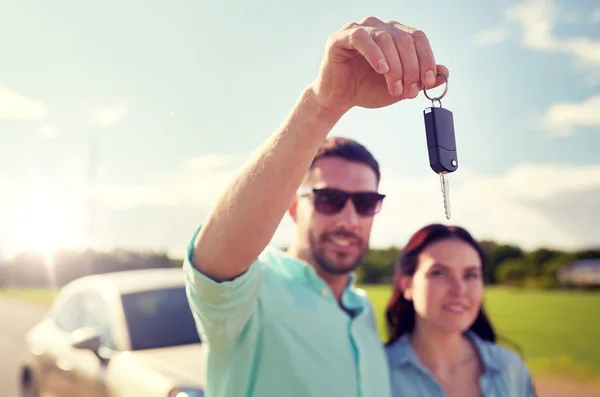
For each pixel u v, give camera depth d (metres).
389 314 2.30
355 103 1.08
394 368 2.14
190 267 1.31
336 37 1.00
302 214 2.04
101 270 24.00
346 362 1.76
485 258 2.23
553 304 22.16
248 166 1.18
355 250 2.00
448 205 1.11
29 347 5.05
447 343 2.18
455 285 2.14
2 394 8.10
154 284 4.60
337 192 1.97
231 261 1.26
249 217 1.18
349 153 2.02
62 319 4.89
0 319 19.31
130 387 3.59
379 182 2.12
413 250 2.21
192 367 3.64
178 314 4.29
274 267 1.83
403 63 0.96
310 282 1.81
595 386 7.55
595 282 27.33
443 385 2.15
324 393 1.68
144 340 4.02
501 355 2.24
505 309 20.56
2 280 38.34
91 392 3.93
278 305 1.68
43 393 4.66
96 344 4.08
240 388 1.60
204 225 1.26
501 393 2.17
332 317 1.79
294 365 1.65
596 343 11.50
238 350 1.59
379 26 1.01
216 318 1.39
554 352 10.46
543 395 7.21
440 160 1.10
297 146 1.13
